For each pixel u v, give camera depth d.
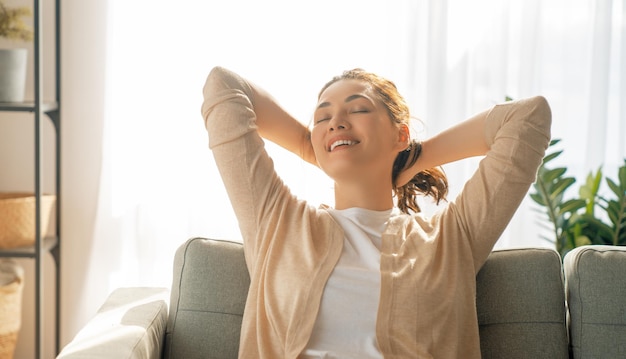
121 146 2.62
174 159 2.62
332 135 1.67
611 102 2.77
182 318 1.72
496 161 1.64
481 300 1.68
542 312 1.66
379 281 1.58
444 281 1.59
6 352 2.43
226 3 2.59
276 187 1.69
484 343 1.66
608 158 2.78
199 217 2.64
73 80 2.62
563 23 2.71
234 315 1.71
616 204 2.27
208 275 1.74
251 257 1.67
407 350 1.52
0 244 2.38
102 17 2.60
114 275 2.68
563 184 2.28
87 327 1.58
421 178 1.87
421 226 1.69
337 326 1.55
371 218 1.68
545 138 1.66
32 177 2.71
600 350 1.61
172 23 2.59
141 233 2.63
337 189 1.75
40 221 2.37
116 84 2.61
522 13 2.66
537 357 1.63
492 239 1.65
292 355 1.52
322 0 2.61
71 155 2.66
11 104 2.35
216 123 1.67
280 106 1.79
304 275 1.58
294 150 1.81
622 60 2.74
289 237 1.64
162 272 2.65
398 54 2.63
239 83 1.72
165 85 2.60
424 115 2.65
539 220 2.72
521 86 2.68
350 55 2.63
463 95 2.65
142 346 1.54
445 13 2.61
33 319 2.75
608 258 1.65
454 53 2.65
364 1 2.62
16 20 2.38
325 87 1.78
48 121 2.70
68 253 2.70
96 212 2.66
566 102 2.73
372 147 1.67
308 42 2.62
